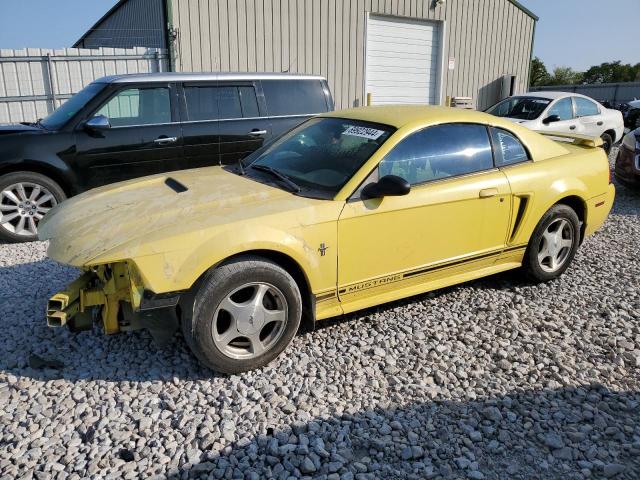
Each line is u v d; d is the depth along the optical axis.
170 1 10.79
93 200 3.76
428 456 2.65
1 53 9.70
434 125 3.96
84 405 2.96
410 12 14.36
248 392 3.10
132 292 2.94
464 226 3.99
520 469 2.59
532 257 4.52
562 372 3.40
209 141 6.88
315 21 12.80
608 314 4.18
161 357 3.45
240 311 3.16
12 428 2.78
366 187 3.52
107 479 2.45
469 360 3.52
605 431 2.85
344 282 3.54
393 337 3.76
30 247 5.84
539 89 34.03
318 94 7.71
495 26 16.27
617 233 6.52
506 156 4.32
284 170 3.95
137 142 6.45
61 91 10.30
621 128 12.27
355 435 2.78
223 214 3.22
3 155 5.78
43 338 3.67
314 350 3.57
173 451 2.63
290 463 2.55
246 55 11.96
